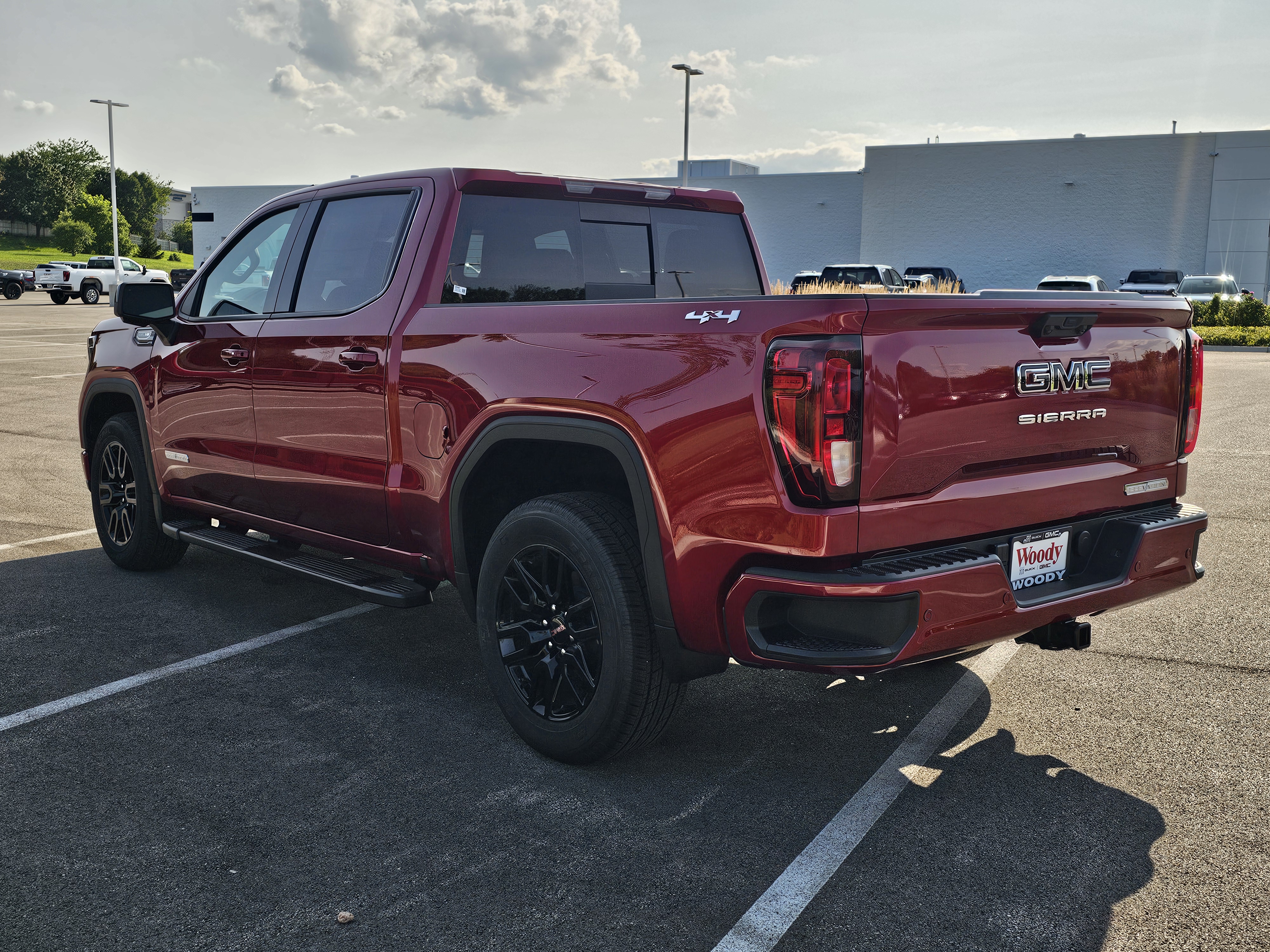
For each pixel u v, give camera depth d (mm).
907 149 39156
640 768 3256
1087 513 3197
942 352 2730
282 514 4320
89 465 5582
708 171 55531
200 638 4441
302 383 4043
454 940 2357
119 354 5219
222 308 4633
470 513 3553
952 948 2330
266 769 3215
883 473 2643
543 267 4094
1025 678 4047
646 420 2883
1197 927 2410
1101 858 2713
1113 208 36844
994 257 38594
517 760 3311
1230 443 9875
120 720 3570
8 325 26719
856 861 2699
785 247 44500
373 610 4879
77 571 5477
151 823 2875
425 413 3551
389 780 3148
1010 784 3143
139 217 151750
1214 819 2922
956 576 2695
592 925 2416
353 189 4109
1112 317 3123
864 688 3949
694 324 2814
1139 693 3881
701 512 2781
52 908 2467
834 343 2562
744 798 3051
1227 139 35188
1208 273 36031
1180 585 3398
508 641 3422
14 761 3246
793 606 2676
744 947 2334
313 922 2420
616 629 3039
